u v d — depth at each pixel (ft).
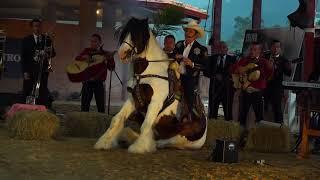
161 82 25.76
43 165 21.47
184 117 27.07
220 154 24.64
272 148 29.84
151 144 25.89
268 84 36.27
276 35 38.63
